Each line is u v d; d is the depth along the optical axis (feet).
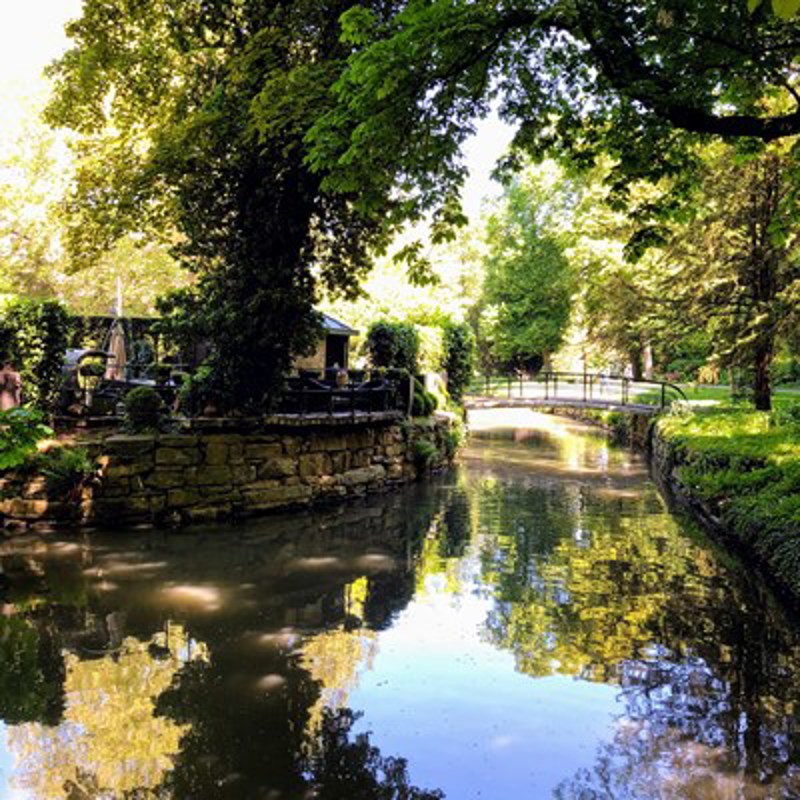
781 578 25.05
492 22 18.34
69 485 32.68
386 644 21.33
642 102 20.51
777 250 51.06
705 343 59.00
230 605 24.22
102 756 14.99
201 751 15.29
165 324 39.19
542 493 47.42
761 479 34.60
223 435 36.01
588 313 70.49
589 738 16.10
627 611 24.35
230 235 38.91
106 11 38.32
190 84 40.24
